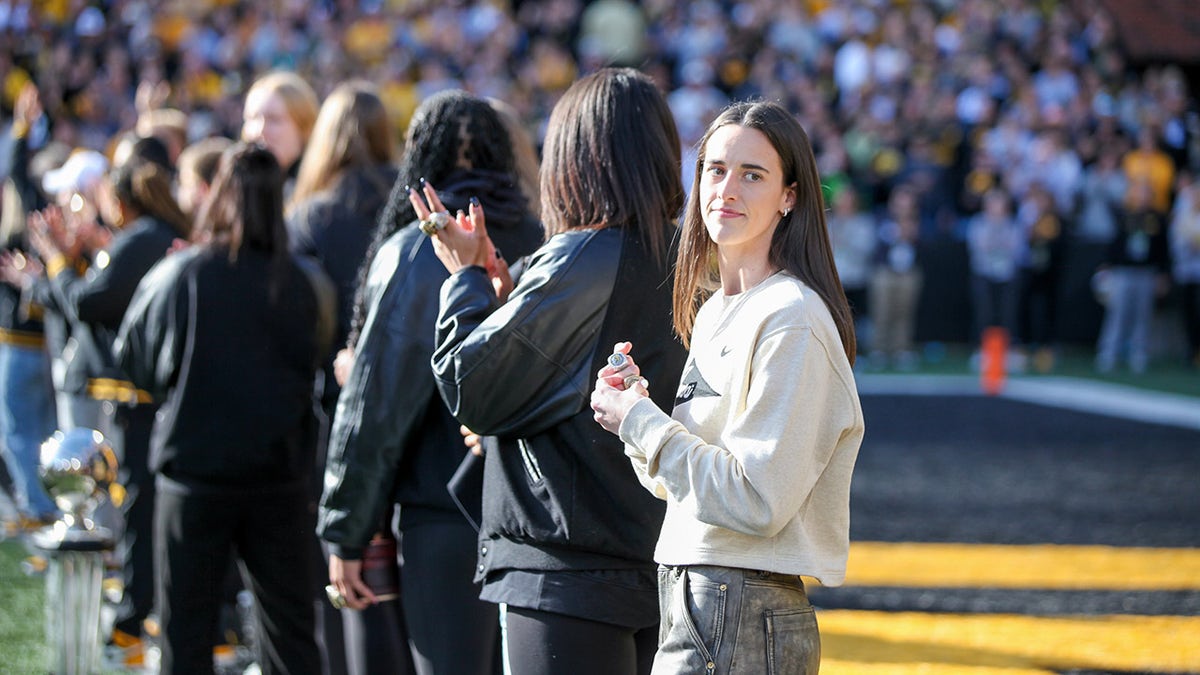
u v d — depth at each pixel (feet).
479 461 17.95
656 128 16.76
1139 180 87.81
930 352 90.48
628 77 16.98
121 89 84.48
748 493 13.58
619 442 16.01
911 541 38.68
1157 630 30.19
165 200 28.48
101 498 23.15
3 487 39.40
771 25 102.37
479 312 16.67
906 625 30.37
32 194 37.19
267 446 21.74
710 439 14.32
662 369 16.48
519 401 15.99
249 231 22.08
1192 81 105.70
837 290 14.56
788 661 14.03
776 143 14.48
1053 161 90.17
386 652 20.06
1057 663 27.63
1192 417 64.59
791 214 14.71
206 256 22.03
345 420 18.47
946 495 45.11
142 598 28.19
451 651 18.24
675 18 103.55
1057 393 73.72
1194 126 98.78
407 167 19.52
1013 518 41.83
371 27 98.17
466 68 95.81
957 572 35.24
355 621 20.24
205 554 21.81
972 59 100.63
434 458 18.58
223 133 81.20
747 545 14.03
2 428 36.04
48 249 29.63
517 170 22.52
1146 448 55.11
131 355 22.47
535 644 15.92
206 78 90.22
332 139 25.04
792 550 14.03
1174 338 91.04
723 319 14.56
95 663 23.20
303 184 25.45
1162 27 105.29
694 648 14.08
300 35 95.66
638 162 16.52
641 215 16.43
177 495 21.75
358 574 19.30
